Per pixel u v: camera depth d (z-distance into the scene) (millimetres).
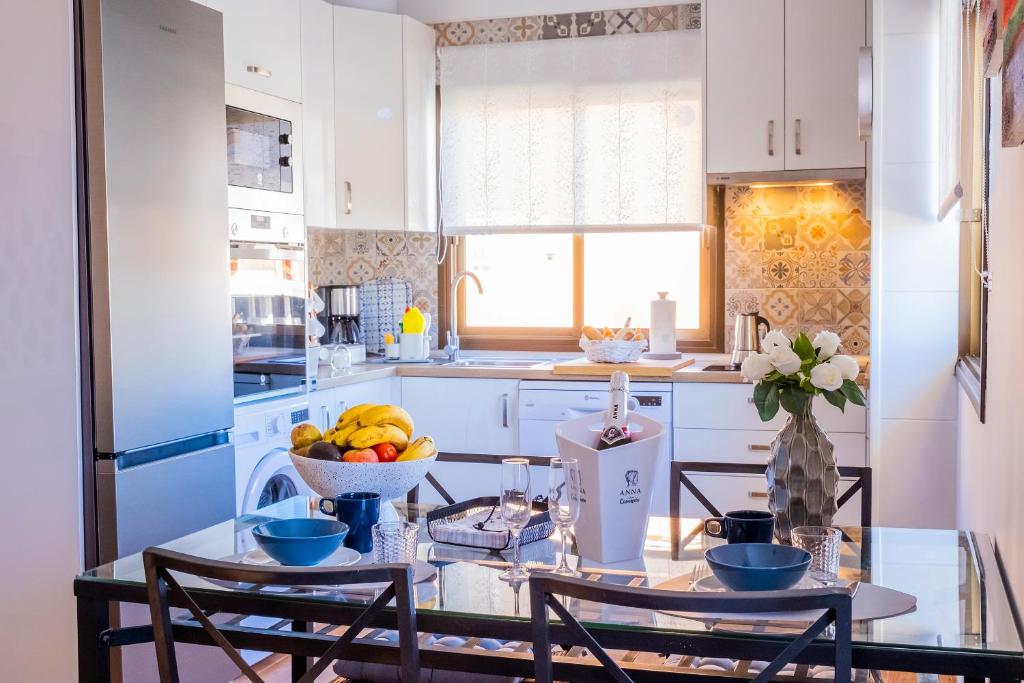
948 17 3076
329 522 1887
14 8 2783
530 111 5082
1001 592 1647
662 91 4906
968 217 2670
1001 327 2117
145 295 2932
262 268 3689
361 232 5430
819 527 1728
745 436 4301
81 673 1793
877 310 3654
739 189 4914
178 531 3061
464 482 4695
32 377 2811
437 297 5383
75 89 2766
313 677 1510
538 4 5074
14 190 2801
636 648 1504
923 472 3637
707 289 5051
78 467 2797
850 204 4785
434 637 2123
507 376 4617
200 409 3170
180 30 3070
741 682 1552
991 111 2344
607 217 5004
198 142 3162
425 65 5070
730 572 1547
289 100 4008
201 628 1771
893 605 1581
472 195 5176
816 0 4469
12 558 2861
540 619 1383
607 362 4539
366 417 2113
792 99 4512
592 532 1857
